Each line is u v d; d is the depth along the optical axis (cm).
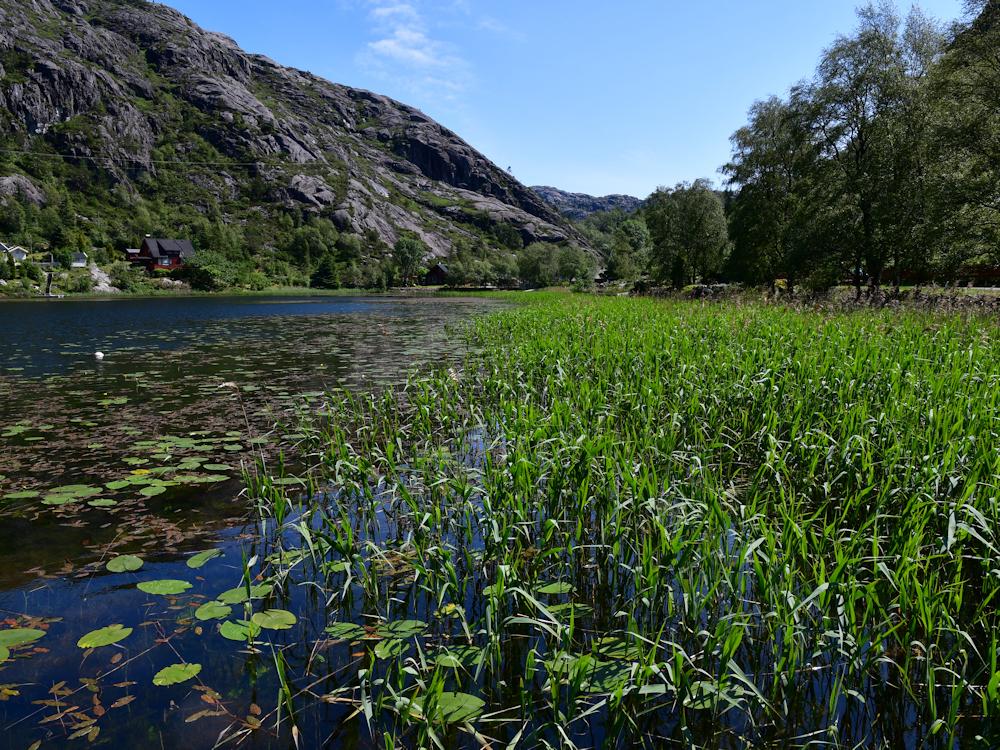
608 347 845
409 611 312
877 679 258
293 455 597
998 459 342
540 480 413
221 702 238
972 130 1891
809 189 2689
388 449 468
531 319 1636
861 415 457
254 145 14650
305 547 368
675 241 4838
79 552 378
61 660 264
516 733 225
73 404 830
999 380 519
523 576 341
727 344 845
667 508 347
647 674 230
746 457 523
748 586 322
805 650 263
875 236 2327
